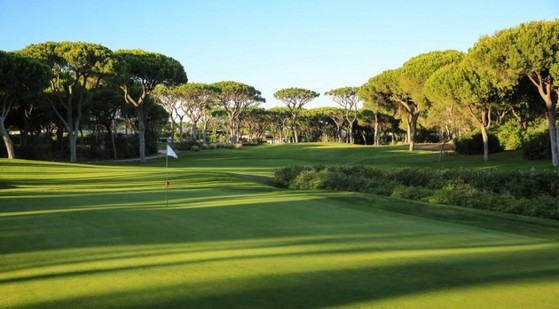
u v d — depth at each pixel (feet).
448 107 131.75
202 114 264.52
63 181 74.13
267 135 430.61
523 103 113.60
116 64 135.03
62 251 24.16
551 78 90.48
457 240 29.76
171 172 92.89
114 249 24.82
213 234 29.50
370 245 27.43
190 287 18.12
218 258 23.15
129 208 40.22
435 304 16.51
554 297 17.53
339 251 25.52
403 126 257.96
